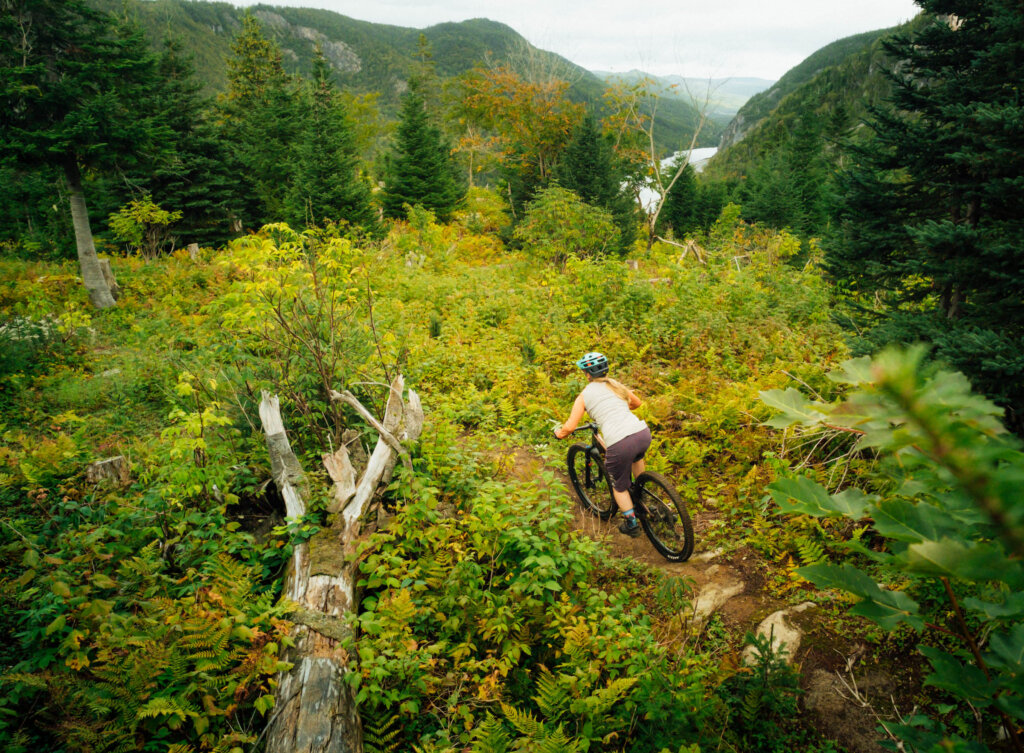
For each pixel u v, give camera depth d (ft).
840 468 16.63
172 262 63.46
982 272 17.62
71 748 9.54
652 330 31.12
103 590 12.96
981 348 15.06
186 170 79.82
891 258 22.45
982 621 10.84
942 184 19.17
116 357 33.01
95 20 47.16
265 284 18.42
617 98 111.34
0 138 43.68
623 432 15.53
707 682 11.17
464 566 13.30
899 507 3.03
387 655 11.14
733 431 20.68
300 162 82.74
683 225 147.23
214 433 19.02
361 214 78.28
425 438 19.03
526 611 12.92
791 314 34.40
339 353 20.75
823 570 3.31
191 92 85.05
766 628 12.55
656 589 14.14
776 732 10.37
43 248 77.71
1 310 41.81
